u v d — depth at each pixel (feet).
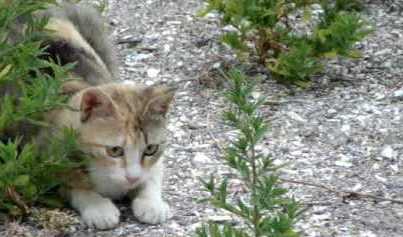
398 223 19.43
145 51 27.63
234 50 27.25
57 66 18.72
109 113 18.56
